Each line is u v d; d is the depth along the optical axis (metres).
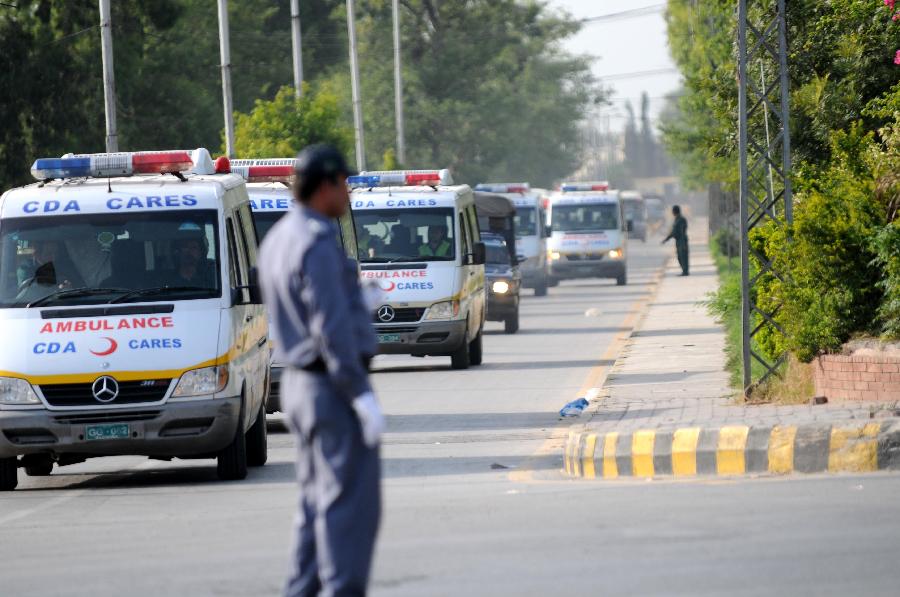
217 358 38.34
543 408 53.66
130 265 39.75
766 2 59.34
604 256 150.38
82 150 137.75
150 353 38.06
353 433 17.58
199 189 41.16
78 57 140.12
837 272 43.06
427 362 77.88
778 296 45.06
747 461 33.12
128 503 35.00
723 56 102.00
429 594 22.17
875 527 25.53
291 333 17.70
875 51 60.16
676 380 56.41
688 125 130.12
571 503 29.98
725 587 21.84
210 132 163.88
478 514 29.22
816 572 22.52
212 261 39.84
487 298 93.62
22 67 132.38
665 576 22.69
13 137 133.25
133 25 148.75
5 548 28.52
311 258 17.30
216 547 27.19
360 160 156.00
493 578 23.06
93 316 38.69
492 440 45.06
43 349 38.06
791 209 46.50
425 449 43.41
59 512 33.91
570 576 22.97
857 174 47.00
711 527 26.25
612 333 91.81
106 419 37.81
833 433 32.28
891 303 40.91
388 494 33.69
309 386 17.62
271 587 23.27
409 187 73.00
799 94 59.62
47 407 37.75
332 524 17.53
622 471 35.03
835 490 29.31
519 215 140.00
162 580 24.22
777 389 45.03
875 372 40.25
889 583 21.70
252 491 36.44
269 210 55.25
